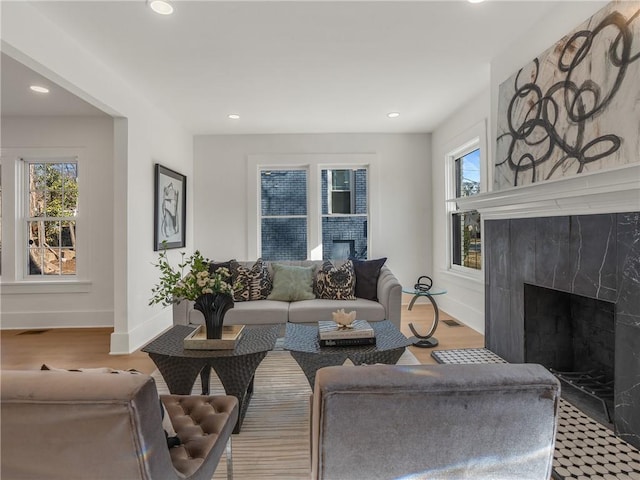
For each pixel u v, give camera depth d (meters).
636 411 1.64
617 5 1.76
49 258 4.16
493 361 2.75
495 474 0.81
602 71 1.84
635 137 1.66
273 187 4.98
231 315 3.10
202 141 4.87
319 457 0.80
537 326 2.52
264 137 4.87
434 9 2.18
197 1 2.05
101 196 4.08
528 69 2.43
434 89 3.41
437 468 0.80
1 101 3.57
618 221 1.71
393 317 3.11
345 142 4.88
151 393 0.81
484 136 3.42
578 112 2.00
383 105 3.82
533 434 0.79
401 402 0.76
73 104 3.67
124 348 3.16
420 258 4.92
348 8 2.15
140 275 3.42
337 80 3.17
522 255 2.52
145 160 3.54
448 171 4.40
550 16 2.23
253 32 2.39
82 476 0.81
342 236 4.98
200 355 1.90
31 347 3.35
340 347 2.05
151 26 2.30
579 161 1.99
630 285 1.65
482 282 3.54
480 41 2.57
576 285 1.99
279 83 3.21
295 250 4.98
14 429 0.77
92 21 2.23
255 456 1.68
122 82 3.10
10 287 4.02
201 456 1.12
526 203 2.34
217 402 1.42
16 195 4.05
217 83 3.19
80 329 3.98
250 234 4.89
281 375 2.65
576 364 2.49
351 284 3.41
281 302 3.33
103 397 0.75
